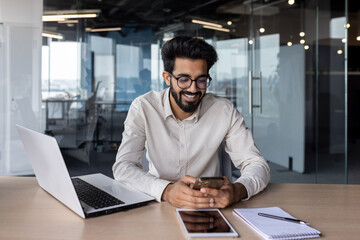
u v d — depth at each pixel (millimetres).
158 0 5633
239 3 4637
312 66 4684
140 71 5809
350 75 7066
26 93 4465
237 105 4613
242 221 958
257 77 4469
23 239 827
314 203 1126
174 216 994
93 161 5129
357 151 6219
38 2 4402
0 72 4336
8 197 1177
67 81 5074
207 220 943
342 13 4754
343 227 911
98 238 835
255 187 1202
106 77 5676
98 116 5539
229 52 4727
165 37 5723
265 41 4508
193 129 1497
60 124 5062
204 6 5082
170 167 1508
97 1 5438
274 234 837
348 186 1358
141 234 860
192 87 1257
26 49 4410
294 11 4547
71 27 5145
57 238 834
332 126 5742
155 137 1499
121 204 1048
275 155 4484
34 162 1217
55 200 1146
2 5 4258
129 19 5707
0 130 4391
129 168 1313
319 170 4672
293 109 4582
